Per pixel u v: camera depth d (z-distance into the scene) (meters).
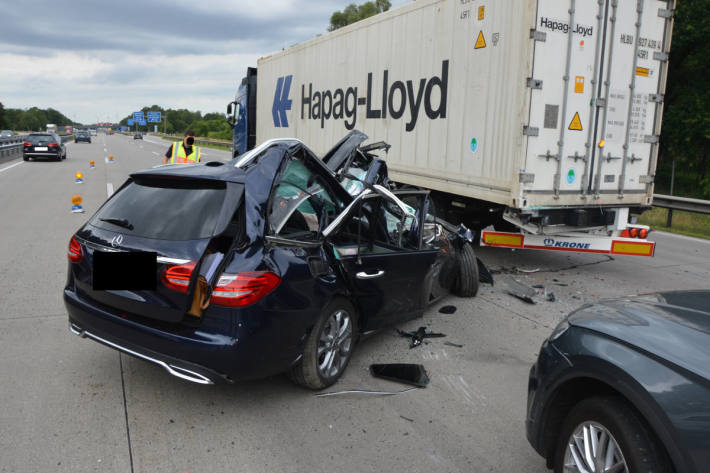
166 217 3.25
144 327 3.10
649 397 1.98
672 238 11.03
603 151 6.50
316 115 11.14
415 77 7.96
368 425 3.26
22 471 2.70
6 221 9.91
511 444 3.11
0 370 3.81
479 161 6.72
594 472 2.22
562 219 6.56
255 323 2.98
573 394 2.52
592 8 6.14
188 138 8.28
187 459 2.85
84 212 11.12
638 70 6.55
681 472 1.87
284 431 3.16
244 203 3.18
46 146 27.14
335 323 3.71
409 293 4.40
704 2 19.81
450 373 4.05
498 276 7.20
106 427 3.13
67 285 3.62
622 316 2.45
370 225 4.20
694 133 20.48
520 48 5.96
